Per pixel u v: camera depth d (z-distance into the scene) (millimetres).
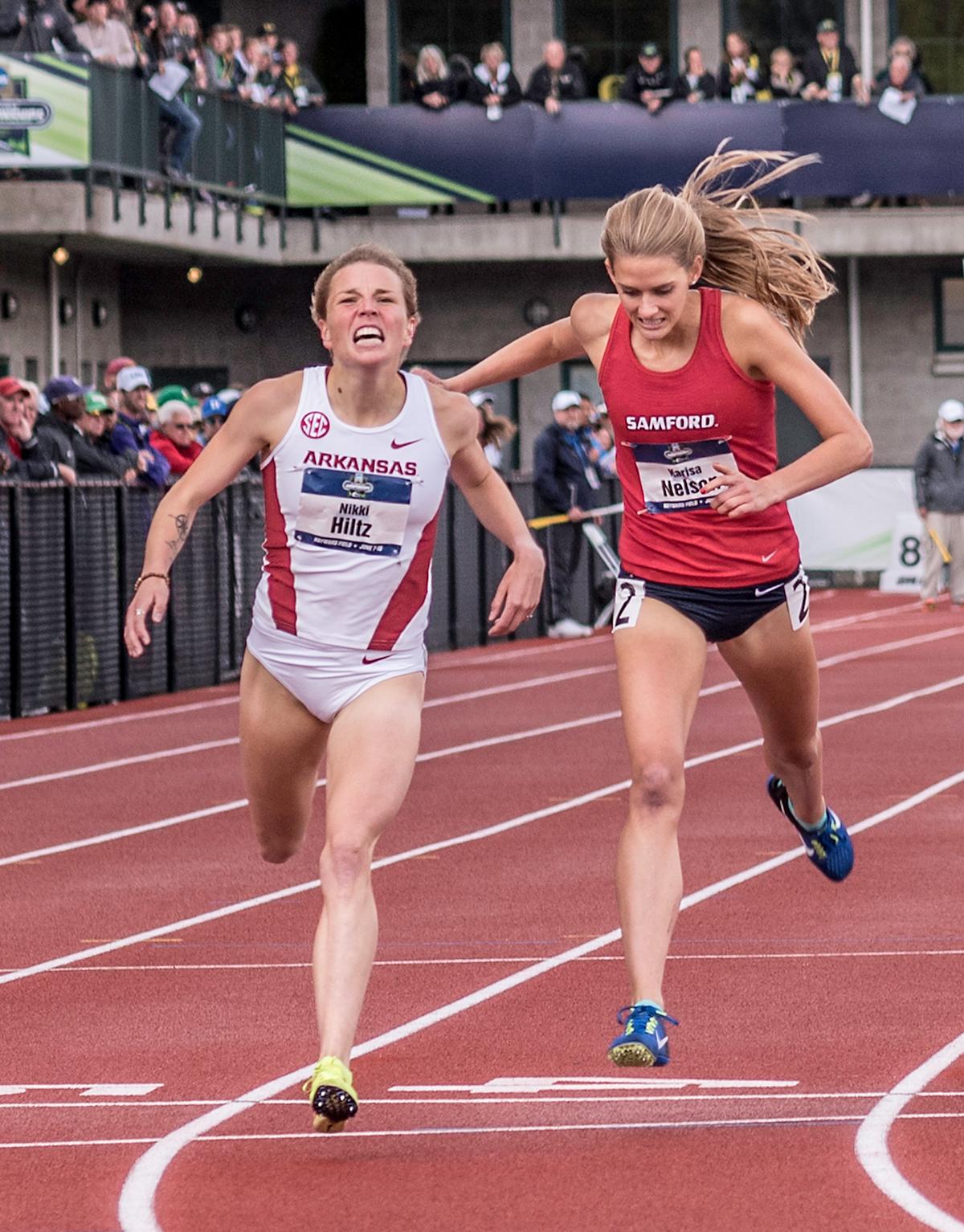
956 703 22906
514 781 17391
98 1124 7777
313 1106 7008
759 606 8203
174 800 16859
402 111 38781
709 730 20625
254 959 10898
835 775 17453
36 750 20141
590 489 33469
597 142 38844
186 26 35031
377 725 7719
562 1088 8141
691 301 7895
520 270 42531
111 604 24453
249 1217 6551
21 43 31438
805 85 39406
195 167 35281
